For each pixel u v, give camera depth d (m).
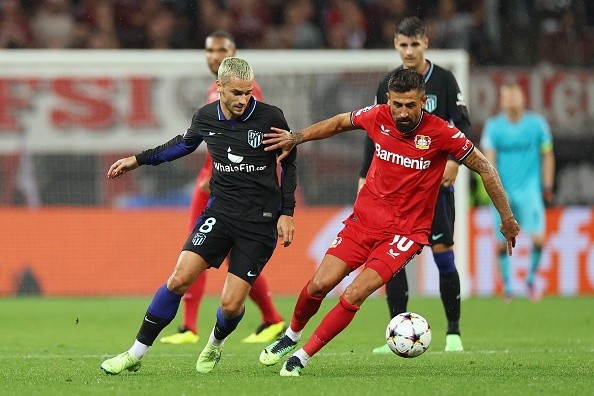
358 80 57.16
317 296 24.78
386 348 31.58
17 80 57.09
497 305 51.44
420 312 47.44
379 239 24.73
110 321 44.00
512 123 53.12
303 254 56.69
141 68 57.38
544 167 53.56
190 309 35.75
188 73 57.56
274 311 35.62
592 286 58.06
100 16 72.81
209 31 73.50
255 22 73.94
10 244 56.22
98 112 57.38
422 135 24.42
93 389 22.42
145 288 56.53
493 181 24.62
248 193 24.83
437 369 26.47
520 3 74.25
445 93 31.59
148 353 31.55
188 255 24.61
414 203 24.75
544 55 73.62
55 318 45.34
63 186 57.16
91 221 56.72
